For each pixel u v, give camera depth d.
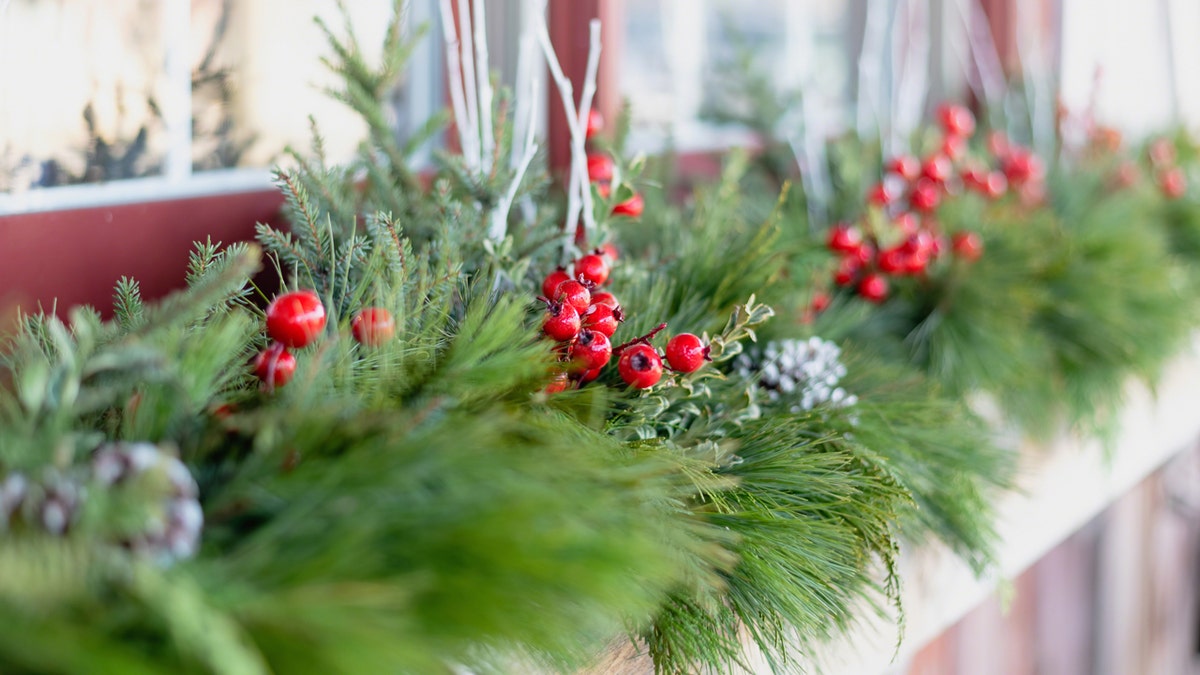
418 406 0.61
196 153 0.87
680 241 0.90
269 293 0.88
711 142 1.28
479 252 0.77
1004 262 1.06
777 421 0.74
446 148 1.01
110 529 0.50
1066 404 1.05
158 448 0.57
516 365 0.62
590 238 0.80
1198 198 1.43
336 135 0.96
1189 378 1.29
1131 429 1.13
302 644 0.50
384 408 0.61
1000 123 1.49
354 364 0.63
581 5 1.06
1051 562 1.34
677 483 0.68
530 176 0.84
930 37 1.57
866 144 1.24
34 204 0.77
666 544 0.62
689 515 0.66
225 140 0.89
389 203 0.80
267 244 0.72
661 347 0.76
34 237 0.76
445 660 0.55
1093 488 1.07
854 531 0.72
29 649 0.47
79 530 0.50
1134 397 1.17
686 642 0.65
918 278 1.04
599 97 1.07
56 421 0.54
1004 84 1.57
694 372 0.72
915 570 0.86
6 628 0.48
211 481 0.57
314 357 0.61
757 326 0.82
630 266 0.81
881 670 0.83
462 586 0.53
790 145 1.23
